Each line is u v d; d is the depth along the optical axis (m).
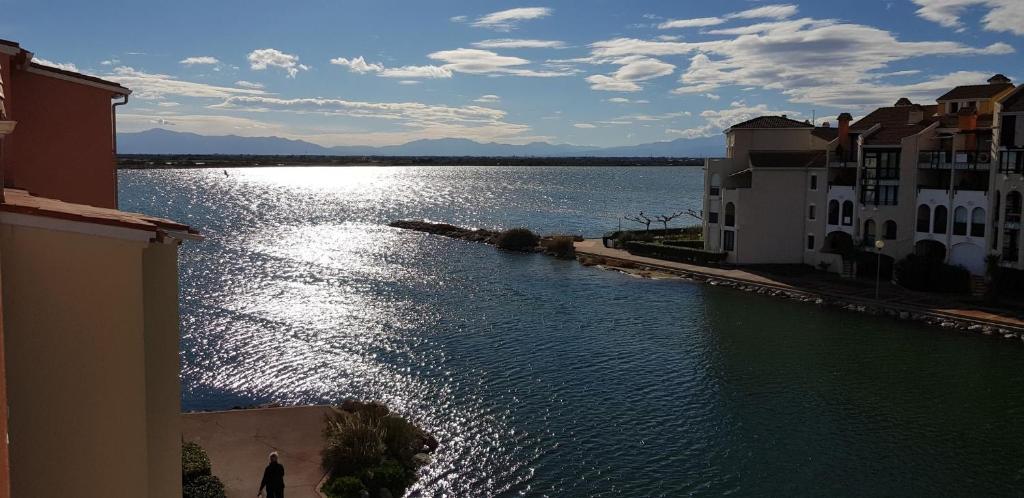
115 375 11.08
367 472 29.44
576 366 47.31
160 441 11.75
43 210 10.73
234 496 26.77
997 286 62.88
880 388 44.16
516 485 31.30
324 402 40.22
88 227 10.84
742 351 51.34
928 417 39.84
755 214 79.69
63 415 11.03
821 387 44.22
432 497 29.94
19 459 10.88
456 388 42.72
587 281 75.75
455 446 34.84
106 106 24.16
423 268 82.12
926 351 51.59
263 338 51.56
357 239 106.81
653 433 37.09
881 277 72.62
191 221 129.38
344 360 47.31
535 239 98.81
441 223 125.81
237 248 94.00
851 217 74.50
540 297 67.44
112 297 10.98
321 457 30.56
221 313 58.00
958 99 73.31
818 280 72.50
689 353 50.59
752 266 79.69
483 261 88.12
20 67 20.31
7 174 20.34
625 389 43.28
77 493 11.16
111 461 11.17
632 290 71.38
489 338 53.19
